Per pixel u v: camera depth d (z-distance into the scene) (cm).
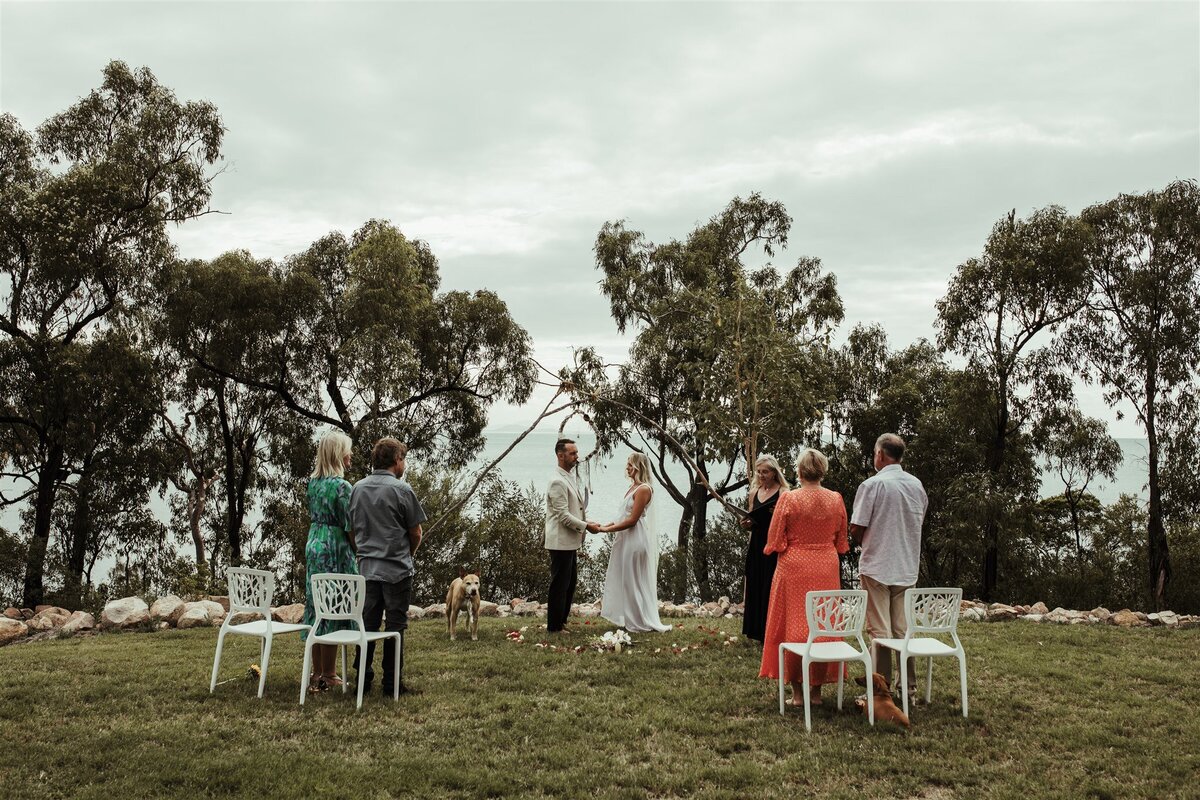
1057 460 2372
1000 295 2111
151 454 2438
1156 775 484
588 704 617
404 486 640
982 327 2180
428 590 1634
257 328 2386
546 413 1004
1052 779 477
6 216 2041
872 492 620
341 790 445
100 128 2338
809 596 567
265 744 517
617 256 2886
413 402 2753
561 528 898
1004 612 1160
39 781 455
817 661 606
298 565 1856
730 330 1616
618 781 469
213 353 2414
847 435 2655
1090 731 559
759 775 477
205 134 2269
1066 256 1992
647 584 916
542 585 1909
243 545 2800
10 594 2105
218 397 2562
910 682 628
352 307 2455
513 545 1866
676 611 1188
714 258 2822
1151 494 2112
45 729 543
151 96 2248
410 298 2516
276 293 2419
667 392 2534
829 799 448
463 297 2756
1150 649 864
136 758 487
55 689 640
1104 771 494
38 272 2119
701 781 470
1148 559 2244
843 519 642
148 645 855
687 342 2366
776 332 1625
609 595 921
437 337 2717
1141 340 2023
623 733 550
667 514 5600
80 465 2428
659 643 841
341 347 2434
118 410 2264
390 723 564
